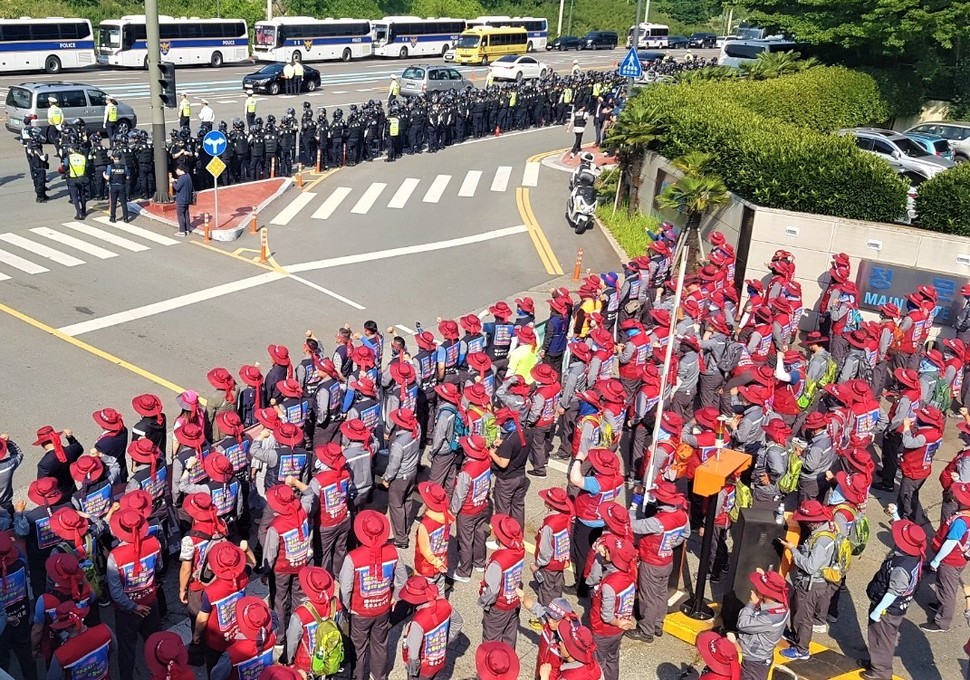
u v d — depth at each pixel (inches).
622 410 458.0
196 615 331.6
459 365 534.0
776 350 591.5
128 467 484.4
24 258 807.7
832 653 378.3
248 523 414.9
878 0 1224.8
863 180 748.0
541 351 606.9
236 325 701.9
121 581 311.6
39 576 354.6
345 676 327.9
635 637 379.9
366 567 310.2
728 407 546.6
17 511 393.4
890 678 359.9
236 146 1085.8
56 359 619.5
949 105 1449.3
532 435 464.8
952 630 405.4
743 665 319.0
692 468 414.9
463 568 408.5
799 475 436.5
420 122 1343.5
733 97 1061.8
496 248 954.1
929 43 1328.7
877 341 573.9
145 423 414.3
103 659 273.6
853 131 1138.7
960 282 725.9
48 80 1707.7
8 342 639.8
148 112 1485.0
